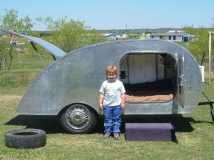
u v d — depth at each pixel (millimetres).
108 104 6570
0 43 16875
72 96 6879
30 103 6926
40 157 5559
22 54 19047
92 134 6926
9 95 11492
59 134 6957
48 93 6902
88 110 6906
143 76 8094
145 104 6848
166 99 6863
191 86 6824
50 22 22719
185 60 6785
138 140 6473
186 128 7422
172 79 7781
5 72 14969
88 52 6852
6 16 20031
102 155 5691
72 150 5941
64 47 22078
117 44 6848
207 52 21047
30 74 14367
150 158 5559
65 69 6863
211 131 7172
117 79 6711
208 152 5859
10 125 7711
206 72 18000
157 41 6812
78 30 22281
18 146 5930
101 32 23812
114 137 6598
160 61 8070
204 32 22312
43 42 8125
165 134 6449
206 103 7832
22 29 20234
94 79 6859
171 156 5652
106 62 6848
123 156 5648
